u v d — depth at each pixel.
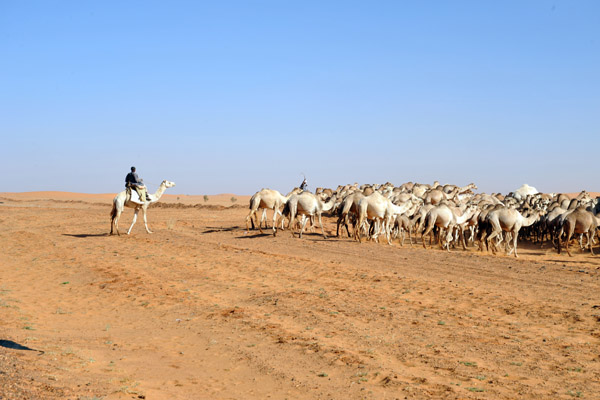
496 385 10.30
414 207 33.06
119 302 19.14
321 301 17.77
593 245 31.66
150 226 41.44
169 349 13.43
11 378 9.05
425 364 11.62
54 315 17.42
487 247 28.02
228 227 40.09
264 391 10.27
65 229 39.59
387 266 23.61
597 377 10.70
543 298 17.39
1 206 65.94
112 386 9.77
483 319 15.27
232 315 16.47
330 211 47.31
